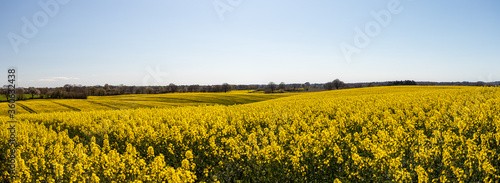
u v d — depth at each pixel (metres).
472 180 7.31
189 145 12.00
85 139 16.58
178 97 65.12
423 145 9.63
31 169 9.53
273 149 8.93
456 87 61.88
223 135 13.60
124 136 14.17
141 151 12.26
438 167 8.02
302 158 8.47
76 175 8.10
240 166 9.06
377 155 8.02
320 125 14.47
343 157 9.09
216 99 63.09
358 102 26.88
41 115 29.80
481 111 15.60
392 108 20.95
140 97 65.44
